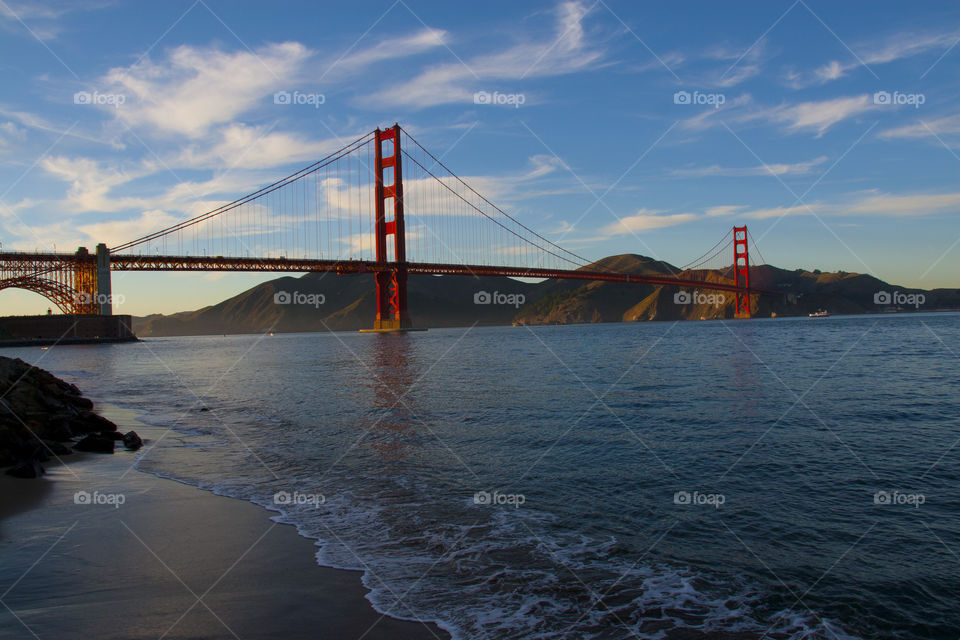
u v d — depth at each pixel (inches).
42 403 536.7
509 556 234.4
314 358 1957.4
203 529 266.2
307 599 195.3
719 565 228.2
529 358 1595.7
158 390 1007.0
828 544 250.8
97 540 252.5
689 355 1520.7
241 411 693.9
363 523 273.3
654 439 470.3
